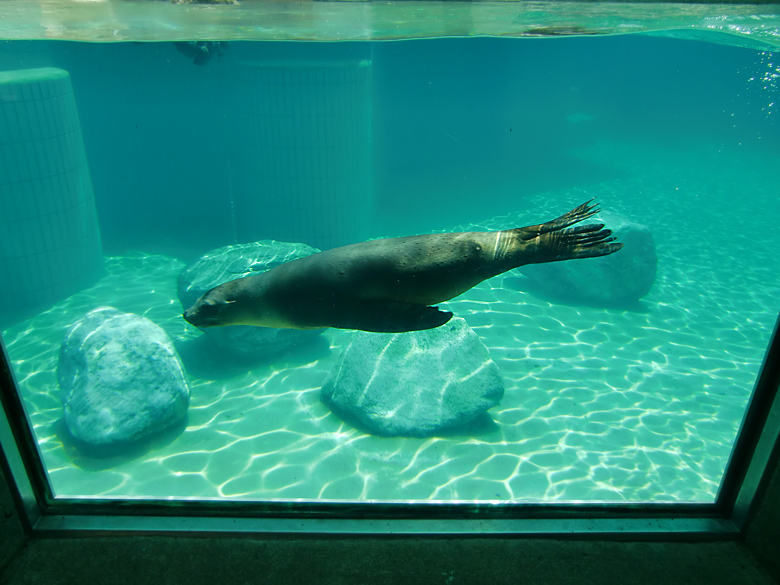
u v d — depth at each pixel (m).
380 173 24.53
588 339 10.51
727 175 26.95
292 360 9.35
